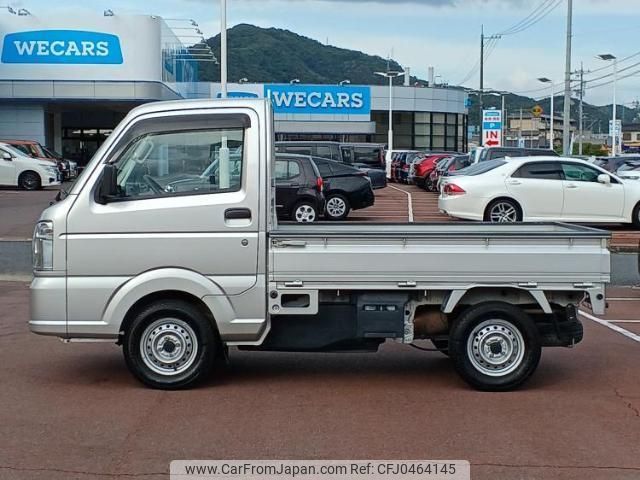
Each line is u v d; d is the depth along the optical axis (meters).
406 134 69.31
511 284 7.43
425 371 8.46
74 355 9.05
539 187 18.80
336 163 22.30
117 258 7.31
